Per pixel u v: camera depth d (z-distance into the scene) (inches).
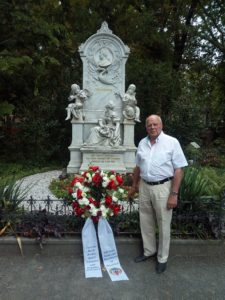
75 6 605.3
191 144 463.8
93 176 175.8
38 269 165.3
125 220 192.2
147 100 489.7
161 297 141.2
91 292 144.4
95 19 579.5
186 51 761.0
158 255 164.6
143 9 656.4
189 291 146.3
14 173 391.9
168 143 155.9
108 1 605.0
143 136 484.1
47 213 195.0
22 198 204.2
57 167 444.8
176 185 154.7
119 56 370.6
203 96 834.8
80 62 574.2
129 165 362.9
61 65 550.0
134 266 168.7
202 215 191.2
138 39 625.0
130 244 182.5
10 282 152.5
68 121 480.7
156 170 155.9
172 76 555.8
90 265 166.2
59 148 476.1
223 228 193.5
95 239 175.0
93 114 370.3
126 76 491.8
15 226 187.3
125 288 147.9
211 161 450.3
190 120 495.5
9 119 472.4
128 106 365.7
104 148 346.3
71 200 187.8
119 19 629.9
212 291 146.7
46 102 494.0
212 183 236.7
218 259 179.3
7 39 439.2
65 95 483.8
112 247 173.2
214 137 792.9
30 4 423.2
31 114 463.5
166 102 523.5
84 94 361.7
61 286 149.1
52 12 596.1
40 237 180.7
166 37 639.8
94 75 370.3
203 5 721.6
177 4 668.7
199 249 184.2
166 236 160.7
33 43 453.4
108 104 360.2
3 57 402.0
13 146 452.4
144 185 164.7
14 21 406.3
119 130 360.5
